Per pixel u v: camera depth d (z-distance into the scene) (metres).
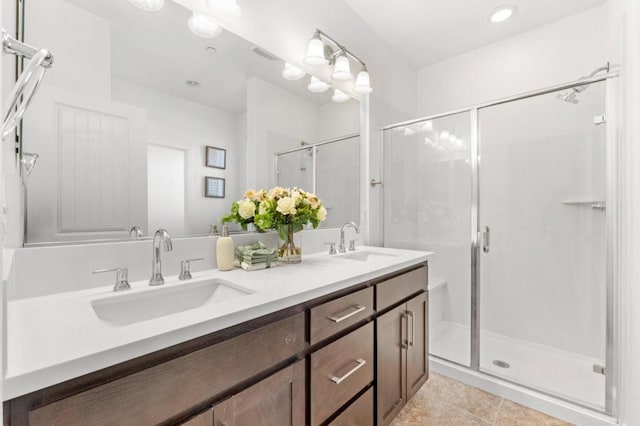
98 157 1.04
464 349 2.24
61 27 0.96
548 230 2.15
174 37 1.24
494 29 2.31
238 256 1.34
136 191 1.13
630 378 1.29
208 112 1.36
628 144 1.35
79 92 1.00
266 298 0.86
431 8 2.09
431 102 2.83
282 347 0.89
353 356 1.16
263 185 1.60
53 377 0.50
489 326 2.40
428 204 2.64
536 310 2.20
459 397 1.77
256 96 1.56
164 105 1.21
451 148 2.51
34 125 0.90
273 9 1.62
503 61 2.44
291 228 1.48
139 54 1.14
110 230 1.06
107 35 1.06
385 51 2.48
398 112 2.65
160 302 1.01
